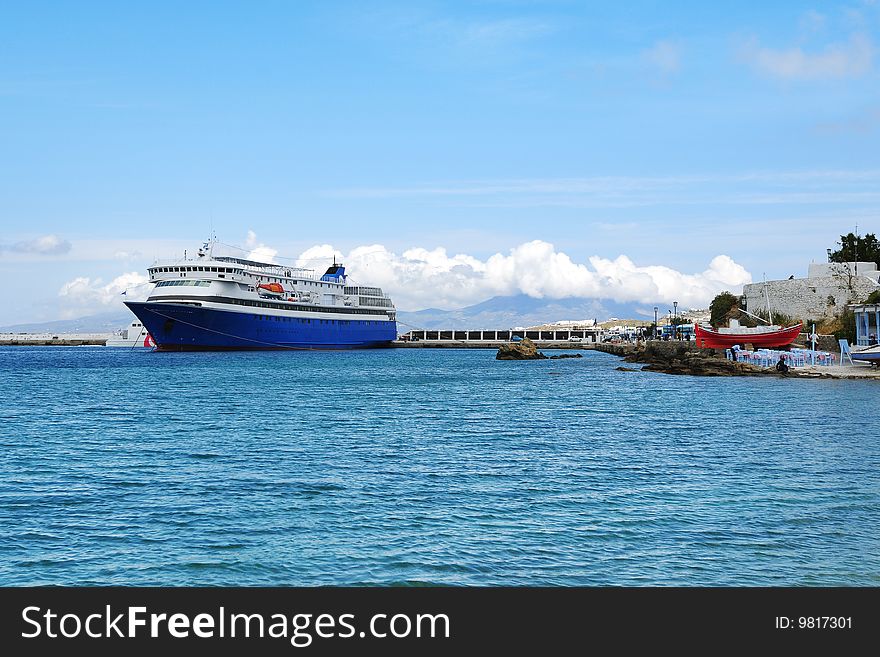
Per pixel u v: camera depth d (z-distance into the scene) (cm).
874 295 9812
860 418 4650
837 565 1944
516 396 6775
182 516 2417
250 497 2664
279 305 16688
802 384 7262
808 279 12162
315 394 7019
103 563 2005
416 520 2353
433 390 7519
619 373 10400
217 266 15300
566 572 1912
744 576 1881
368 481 2920
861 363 8762
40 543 2159
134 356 16250
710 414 5066
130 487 2831
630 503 2541
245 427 4559
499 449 3684
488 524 2306
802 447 3622
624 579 1867
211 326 15238
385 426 4600
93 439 4053
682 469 3112
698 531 2216
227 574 1927
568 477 2972
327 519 2373
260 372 10656
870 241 15312
